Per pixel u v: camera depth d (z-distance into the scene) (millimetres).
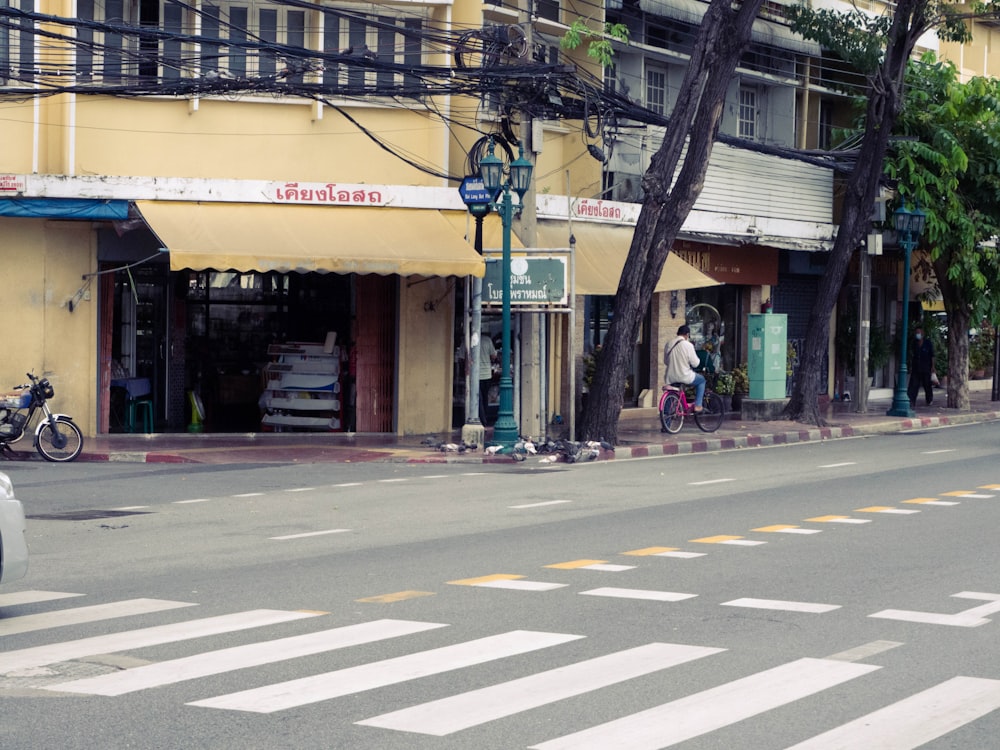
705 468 19125
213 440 21906
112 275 22422
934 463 19797
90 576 10172
